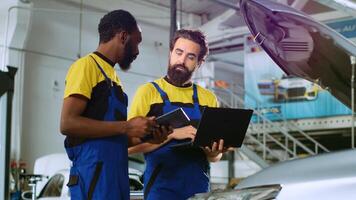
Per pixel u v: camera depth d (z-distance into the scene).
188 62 3.14
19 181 10.45
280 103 11.04
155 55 14.41
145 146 3.06
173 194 3.02
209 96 3.29
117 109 2.60
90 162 2.50
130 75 13.76
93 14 13.27
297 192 1.81
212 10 14.55
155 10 14.11
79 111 2.45
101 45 2.67
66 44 12.73
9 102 4.66
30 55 12.02
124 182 2.58
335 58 2.93
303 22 2.67
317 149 10.27
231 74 16.42
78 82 2.47
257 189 1.93
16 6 11.37
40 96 12.12
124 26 2.65
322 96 10.53
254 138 10.56
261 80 11.33
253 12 2.88
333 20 9.58
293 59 3.10
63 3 12.76
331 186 1.75
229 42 13.21
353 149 1.97
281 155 10.76
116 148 2.56
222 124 2.67
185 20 14.70
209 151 2.92
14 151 11.24
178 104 3.13
